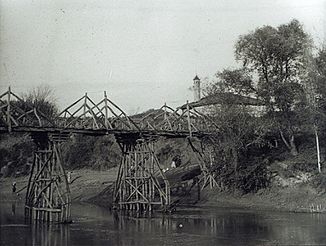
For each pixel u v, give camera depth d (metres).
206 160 63.22
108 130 49.59
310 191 52.44
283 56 58.53
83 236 36.53
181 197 60.19
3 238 35.41
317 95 55.72
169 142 81.94
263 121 58.25
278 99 57.25
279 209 51.34
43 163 45.09
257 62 59.88
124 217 47.56
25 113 44.50
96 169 84.12
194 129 60.97
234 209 52.72
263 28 60.94
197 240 34.91
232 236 36.25
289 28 60.53
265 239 34.91
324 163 54.84
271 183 56.22
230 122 58.44
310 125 55.91
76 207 56.72
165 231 38.91
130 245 33.12
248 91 59.91
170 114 66.31
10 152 69.75
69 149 86.81
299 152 58.28
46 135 45.34
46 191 45.38
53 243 33.75
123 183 54.00
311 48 57.88
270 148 60.44
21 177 68.62
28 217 45.38
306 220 43.62
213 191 60.22
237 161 57.56
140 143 53.38
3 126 41.94
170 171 72.31
